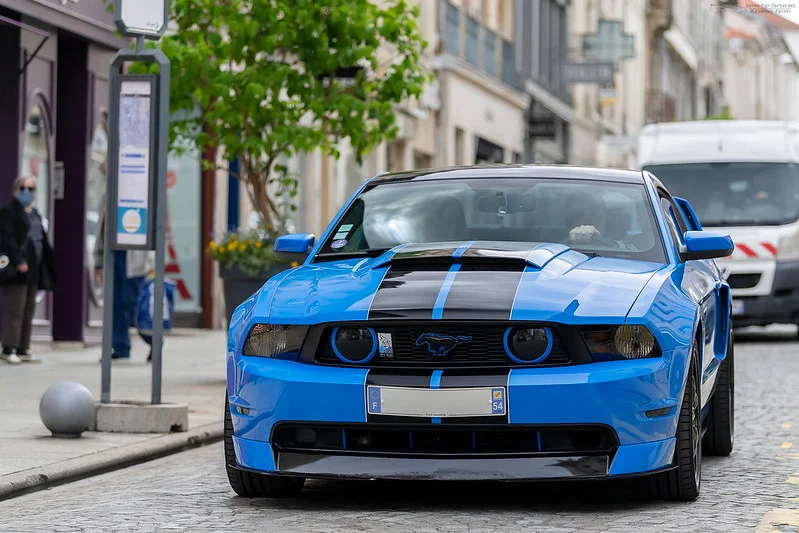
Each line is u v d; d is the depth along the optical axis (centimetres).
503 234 919
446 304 777
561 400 759
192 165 2777
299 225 3142
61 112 2241
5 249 1862
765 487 901
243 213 2891
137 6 1211
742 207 2527
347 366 785
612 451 770
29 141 2098
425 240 923
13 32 2030
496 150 4688
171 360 2009
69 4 2106
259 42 1734
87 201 2242
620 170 992
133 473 1025
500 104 4697
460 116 4191
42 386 1557
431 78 1838
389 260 845
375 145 1831
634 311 788
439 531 737
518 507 816
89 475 1012
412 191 973
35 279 1894
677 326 808
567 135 5881
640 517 782
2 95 2036
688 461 821
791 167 2538
